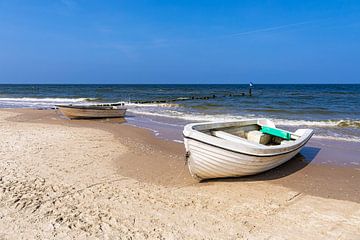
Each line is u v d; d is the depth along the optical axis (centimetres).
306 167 740
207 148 551
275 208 493
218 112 2073
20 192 532
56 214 452
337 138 1117
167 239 388
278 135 804
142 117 1786
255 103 2941
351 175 681
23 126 1323
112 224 425
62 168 684
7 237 386
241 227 425
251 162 582
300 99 3562
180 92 6041
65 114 1634
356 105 2662
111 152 853
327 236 404
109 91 6438
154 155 833
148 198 522
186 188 577
